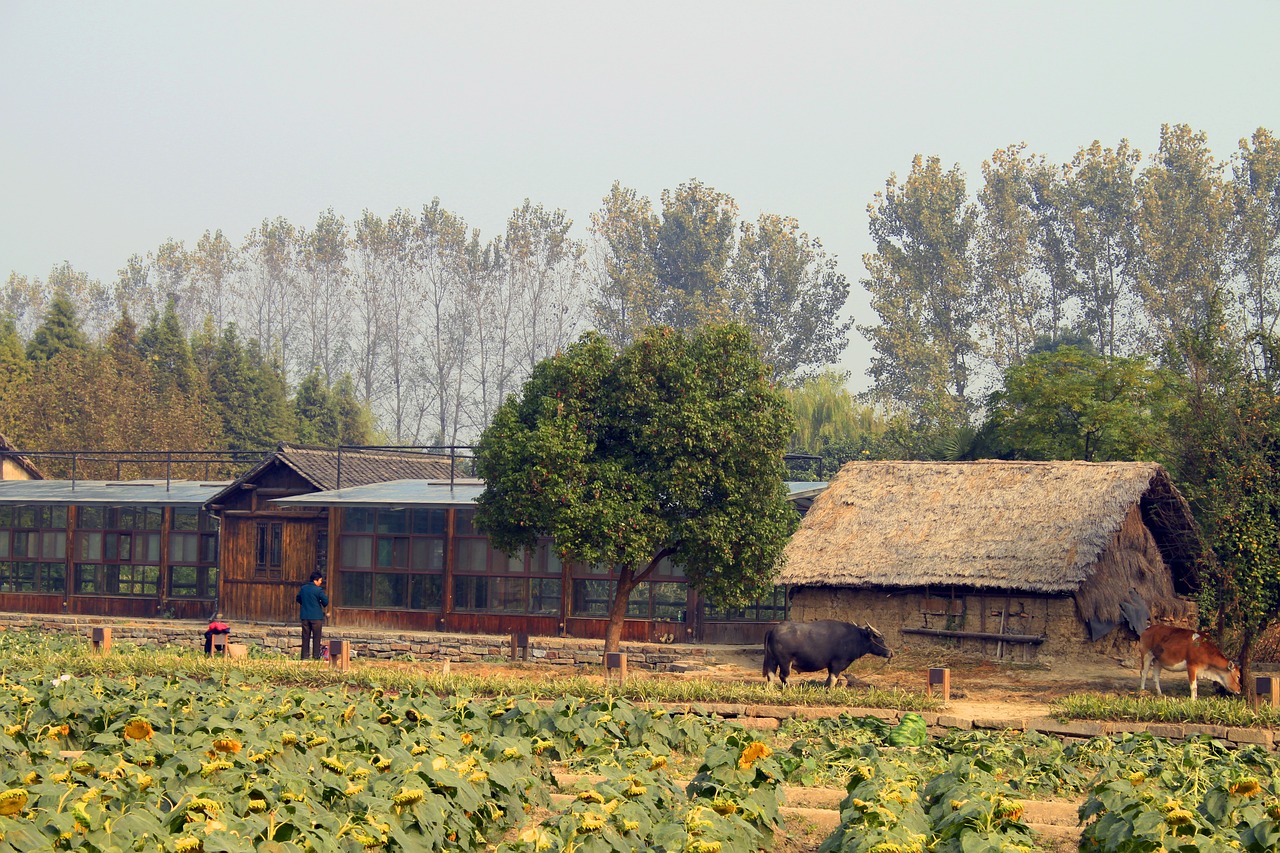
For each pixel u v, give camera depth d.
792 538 34.59
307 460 42.62
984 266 82.94
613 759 15.76
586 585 36.72
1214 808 12.20
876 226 84.38
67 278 120.94
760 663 32.50
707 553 29.66
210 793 11.36
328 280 101.25
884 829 11.18
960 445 47.69
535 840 11.02
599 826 10.90
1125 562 32.47
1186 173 79.50
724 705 22.91
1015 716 22.67
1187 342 27.62
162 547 43.69
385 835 10.81
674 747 18.09
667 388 30.19
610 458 30.03
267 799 11.55
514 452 29.73
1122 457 42.94
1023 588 30.19
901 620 32.91
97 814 10.33
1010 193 82.44
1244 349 29.53
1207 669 25.67
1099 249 81.44
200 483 47.75
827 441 65.88
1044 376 45.62
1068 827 14.16
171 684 20.73
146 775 12.03
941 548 32.31
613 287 87.81
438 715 17.42
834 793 15.17
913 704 22.81
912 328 80.50
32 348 78.69
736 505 29.59
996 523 32.34
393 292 98.75
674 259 87.75
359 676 25.22
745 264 88.00
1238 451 25.59
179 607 43.38
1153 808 11.79
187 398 76.31
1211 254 78.12
